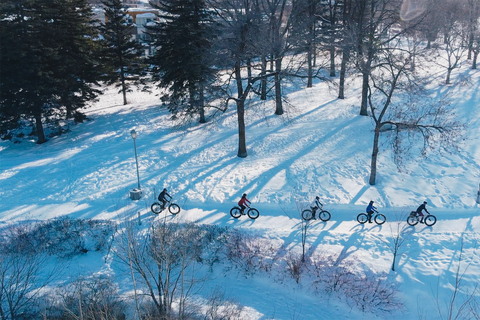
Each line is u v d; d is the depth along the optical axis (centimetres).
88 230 1831
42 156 2833
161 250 1260
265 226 1864
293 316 1423
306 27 2958
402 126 2119
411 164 2314
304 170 2306
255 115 3309
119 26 3928
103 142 3045
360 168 2294
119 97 4819
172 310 1337
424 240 1725
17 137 3312
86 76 3616
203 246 1708
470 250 1648
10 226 1873
